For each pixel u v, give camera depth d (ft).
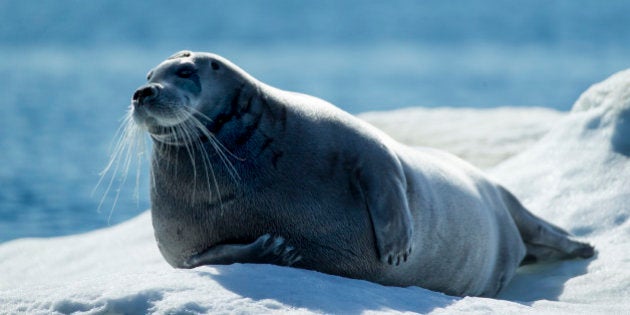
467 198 76.59
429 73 588.91
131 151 77.20
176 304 51.24
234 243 65.87
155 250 97.60
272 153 65.21
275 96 67.77
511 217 84.53
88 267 96.37
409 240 64.85
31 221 150.92
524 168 101.50
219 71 66.69
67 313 52.06
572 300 72.18
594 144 97.91
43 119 313.32
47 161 217.56
